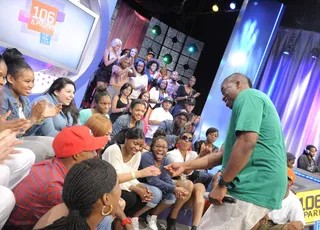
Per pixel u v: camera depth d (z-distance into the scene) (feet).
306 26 29.37
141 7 33.32
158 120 19.92
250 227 6.59
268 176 6.57
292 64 29.86
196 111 33.71
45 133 9.49
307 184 14.06
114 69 21.31
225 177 6.49
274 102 30.32
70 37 14.67
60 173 5.80
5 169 5.50
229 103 7.27
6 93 8.42
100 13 15.57
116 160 9.92
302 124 29.27
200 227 7.07
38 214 5.73
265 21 26.91
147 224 11.76
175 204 12.00
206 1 33.14
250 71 27.07
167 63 32.76
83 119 12.40
